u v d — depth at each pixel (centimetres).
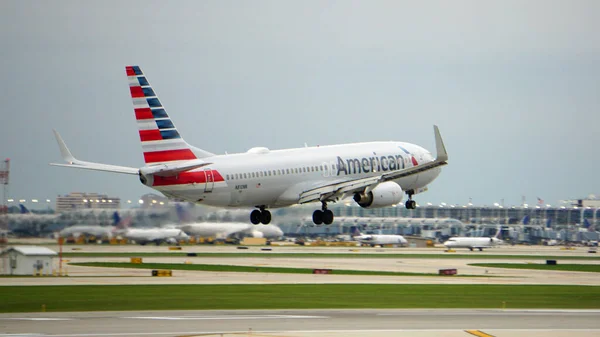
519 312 15888
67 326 13400
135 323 13800
